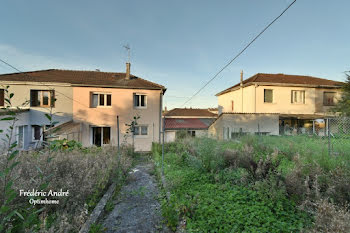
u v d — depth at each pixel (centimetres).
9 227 227
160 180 530
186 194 403
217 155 599
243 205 335
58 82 1221
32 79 1212
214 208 325
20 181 312
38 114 1191
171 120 2131
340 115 1406
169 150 1016
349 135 938
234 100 1945
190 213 319
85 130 1274
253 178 432
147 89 1394
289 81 1700
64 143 827
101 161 563
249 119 1479
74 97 1259
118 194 444
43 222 244
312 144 824
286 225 270
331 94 1692
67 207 312
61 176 423
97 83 1304
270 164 433
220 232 262
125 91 1352
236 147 901
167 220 317
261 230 260
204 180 493
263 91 1587
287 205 328
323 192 346
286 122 1623
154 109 1404
